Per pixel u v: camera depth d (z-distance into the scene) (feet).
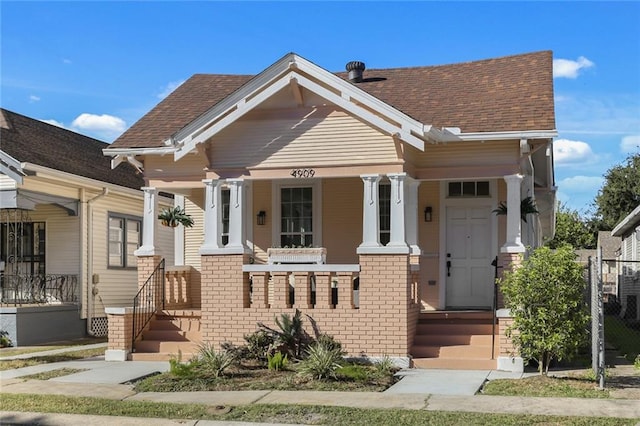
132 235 75.87
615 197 151.84
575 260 36.76
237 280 45.19
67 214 67.15
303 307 43.91
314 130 44.55
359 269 43.01
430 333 44.73
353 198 54.08
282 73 44.21
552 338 35.12
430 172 46.32
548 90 48.26
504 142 45.11
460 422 27.58
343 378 37.09
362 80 59.26
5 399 33.91
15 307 59.62
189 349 46.19
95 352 52.29
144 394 34.68
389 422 27.89
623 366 42.50
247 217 55.16
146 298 49.65
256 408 30.66
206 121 45.34
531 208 47.32
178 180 50.85
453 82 54.85
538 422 27.27
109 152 50.47
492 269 51.47
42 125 75.41
